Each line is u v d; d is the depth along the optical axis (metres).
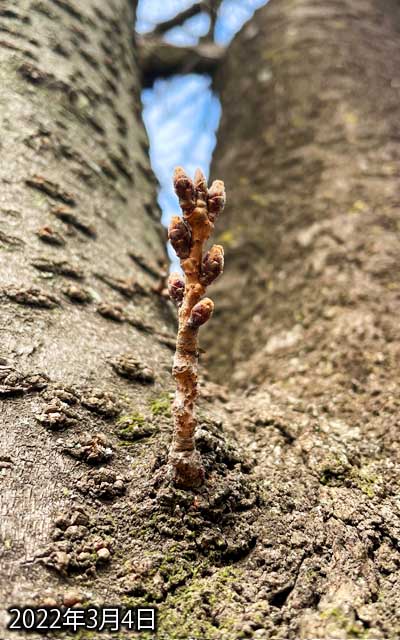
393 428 0.11
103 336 0.11
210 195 0.08
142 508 0.08
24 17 0.16
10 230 0.11
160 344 0.12
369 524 0.08
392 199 0.16
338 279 0.15
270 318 0.15
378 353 0.12
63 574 0.07
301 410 0.11
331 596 0.07
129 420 0.09
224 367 0.15
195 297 0.08
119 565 0.07
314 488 0.09
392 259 0.15
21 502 0.07
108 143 0.16
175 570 0.07
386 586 0.08
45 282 0.11
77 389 0.09
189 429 0.08
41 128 0.14
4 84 0.14
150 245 0.15
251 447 0.10
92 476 0.08
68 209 0.13
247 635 0.07
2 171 0.12
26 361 0.09
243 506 0.08
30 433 0.08
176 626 0.07
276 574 0.07
